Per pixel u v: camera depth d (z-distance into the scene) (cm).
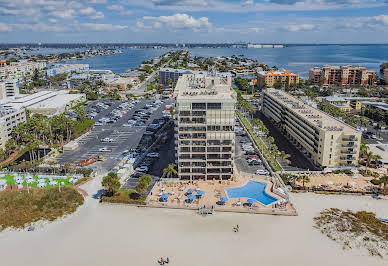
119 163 17238
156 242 10706
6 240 10900
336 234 11050
